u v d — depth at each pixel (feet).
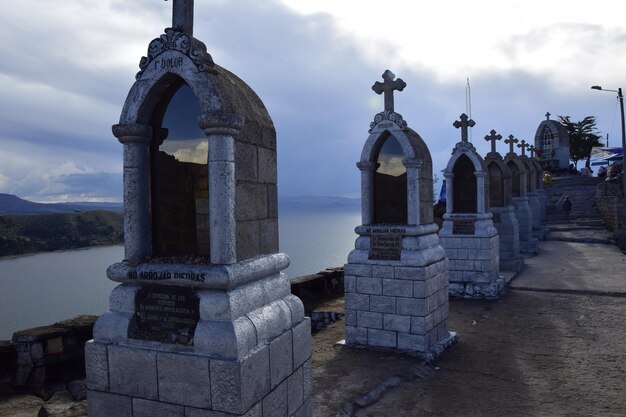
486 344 27.76
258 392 12.43
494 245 41.39
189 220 13.76
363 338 26.76
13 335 22.29
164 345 12.71
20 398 21.09
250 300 12.92
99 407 13.53
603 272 48.91
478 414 18.72
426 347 25.20
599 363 24.12
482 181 41.19
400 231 26.00
